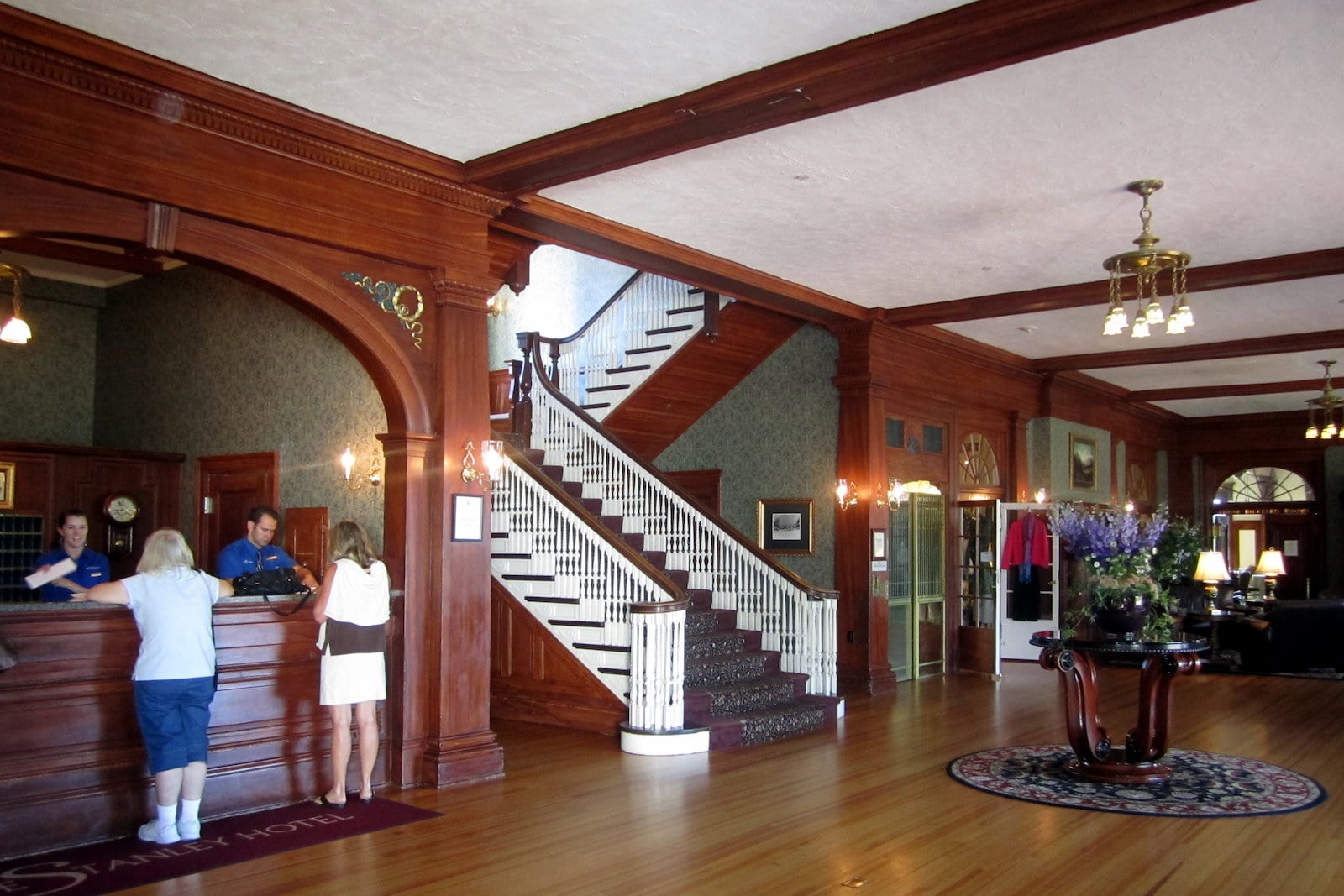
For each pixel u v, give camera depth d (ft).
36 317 31.22
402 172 19.48
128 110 15.81
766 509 36.37
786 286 29.76
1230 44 15.08
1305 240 25.31
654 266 26.63
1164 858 16.16
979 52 14.82
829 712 27.68
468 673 20.71
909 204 22.70
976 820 18.26
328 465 23.35
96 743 16.35
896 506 35.83
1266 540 59.36
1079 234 25.00
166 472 28.35
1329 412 46.55
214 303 27.68
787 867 15.65
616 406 35.47
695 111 17.12
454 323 20.70
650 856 16.11
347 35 15.07
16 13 14.23
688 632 28.68
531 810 18.69
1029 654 41.45
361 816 17.98
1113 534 21.80
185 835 16.34
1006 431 43.01
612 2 14.14
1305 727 27.99
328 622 18.52
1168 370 45.06
